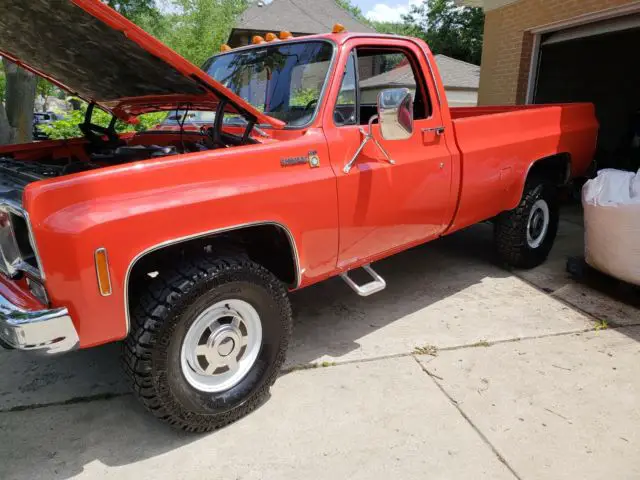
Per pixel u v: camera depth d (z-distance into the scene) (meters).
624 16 6.73
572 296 4.38
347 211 3.11
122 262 2.23
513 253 4.77
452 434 2.71
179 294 2.41
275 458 2.55
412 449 2.61
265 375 2.88
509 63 8.64
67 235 2.09
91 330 2.23
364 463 2.51
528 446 2.62
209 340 2.64
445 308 4.17
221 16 31.16
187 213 2.39
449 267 5.11
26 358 3.48
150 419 2.86
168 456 2.57
